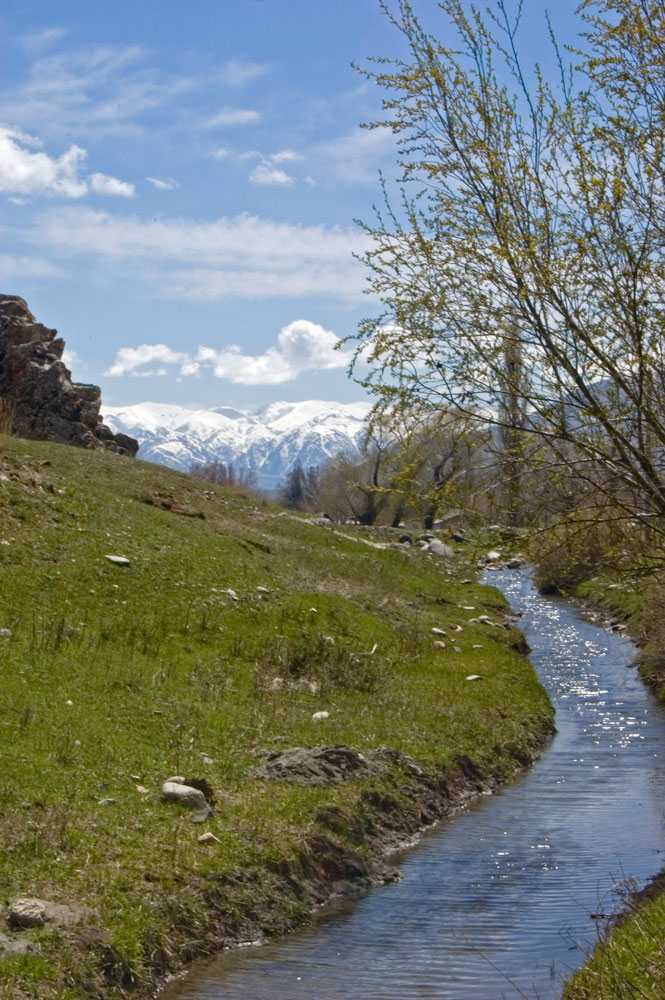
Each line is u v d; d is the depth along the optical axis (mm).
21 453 33062
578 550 7941
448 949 9672
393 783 14070
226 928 9766
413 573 36406
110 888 9445
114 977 8383
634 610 30000
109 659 16938
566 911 10539
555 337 7883
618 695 22797
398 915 10586
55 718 13508
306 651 20234
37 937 8383
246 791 12555
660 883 11039
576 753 17875
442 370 7898
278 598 24484
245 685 17672
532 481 7871
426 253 8016
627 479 7770
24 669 15273
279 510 41625
